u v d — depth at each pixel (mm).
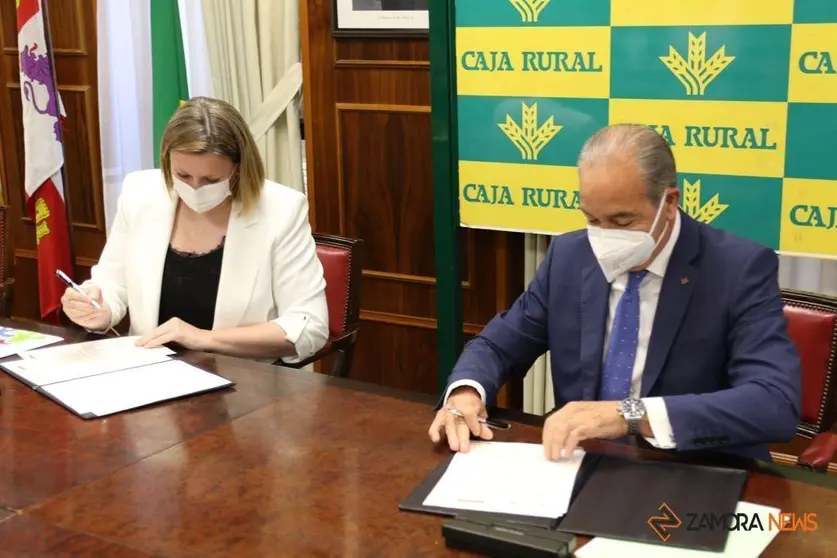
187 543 1264
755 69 2338
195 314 2281
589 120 2578
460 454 1509
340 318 2576
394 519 1314
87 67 3824
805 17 2252
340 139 3271
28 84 3498
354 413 1699
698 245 1686
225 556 1230
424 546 1242
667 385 1684
